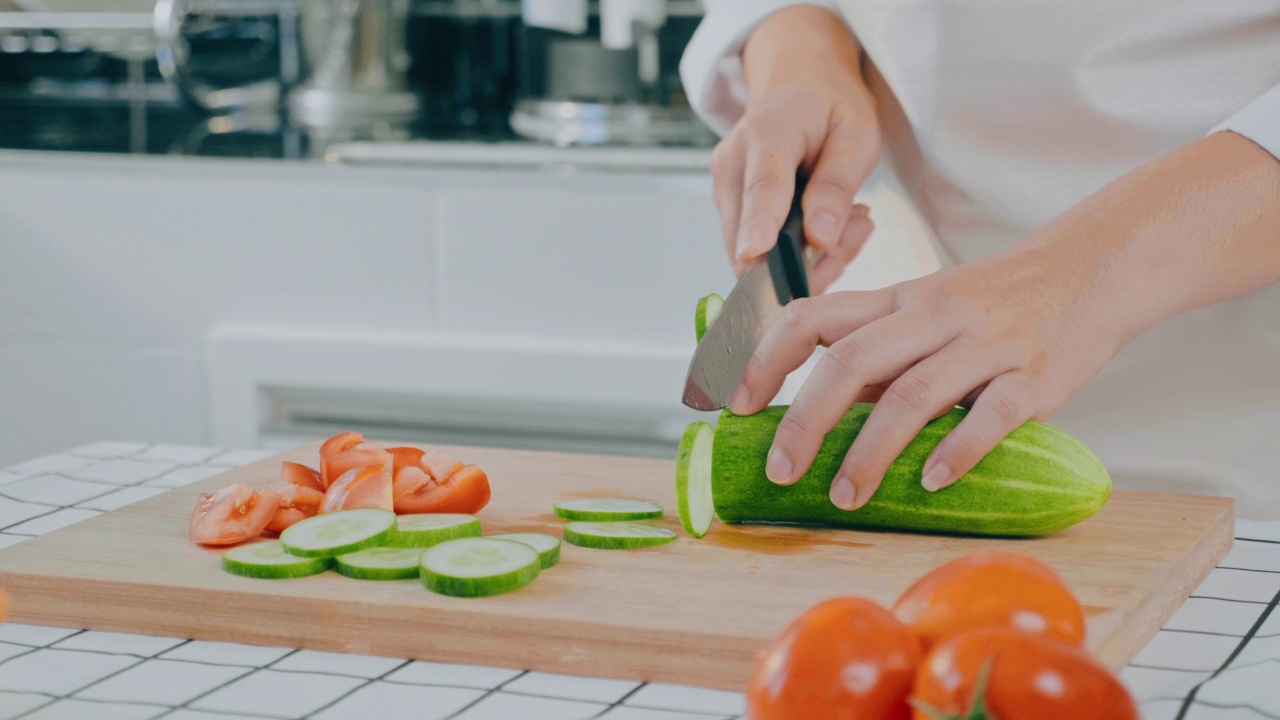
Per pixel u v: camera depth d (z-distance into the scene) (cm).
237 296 215
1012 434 88
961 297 87
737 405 92
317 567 81
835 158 117
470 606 75
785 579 81
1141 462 119
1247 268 94
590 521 95
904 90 124
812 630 55
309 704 68
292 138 230
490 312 207
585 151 211
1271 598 85
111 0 236
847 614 55
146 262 217
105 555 85
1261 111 95
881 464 86
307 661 75
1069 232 91
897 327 87
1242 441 117
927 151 125
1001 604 57
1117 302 89
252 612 77
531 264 204
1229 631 79
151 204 214
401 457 99
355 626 76
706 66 144
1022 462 87
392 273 209
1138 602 76
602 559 85
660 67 231
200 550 86
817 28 132
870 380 87
